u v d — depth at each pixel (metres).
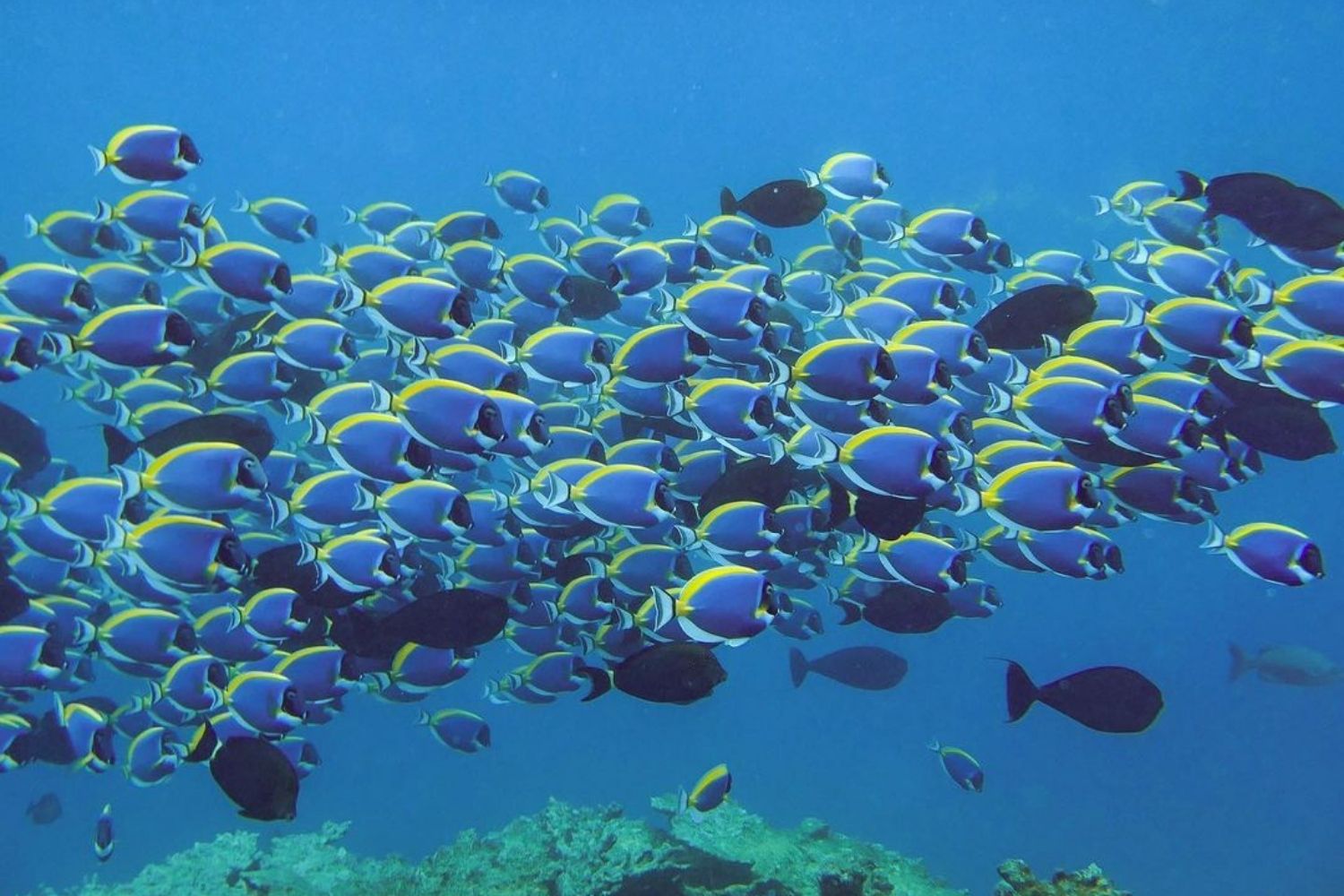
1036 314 6.43
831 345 5.21
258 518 8.02
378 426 5.11
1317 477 31.38
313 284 6.84
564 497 5.13
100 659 6.58
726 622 4.20
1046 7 63.38
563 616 6.20
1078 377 5.57
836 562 6.31
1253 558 4.84
